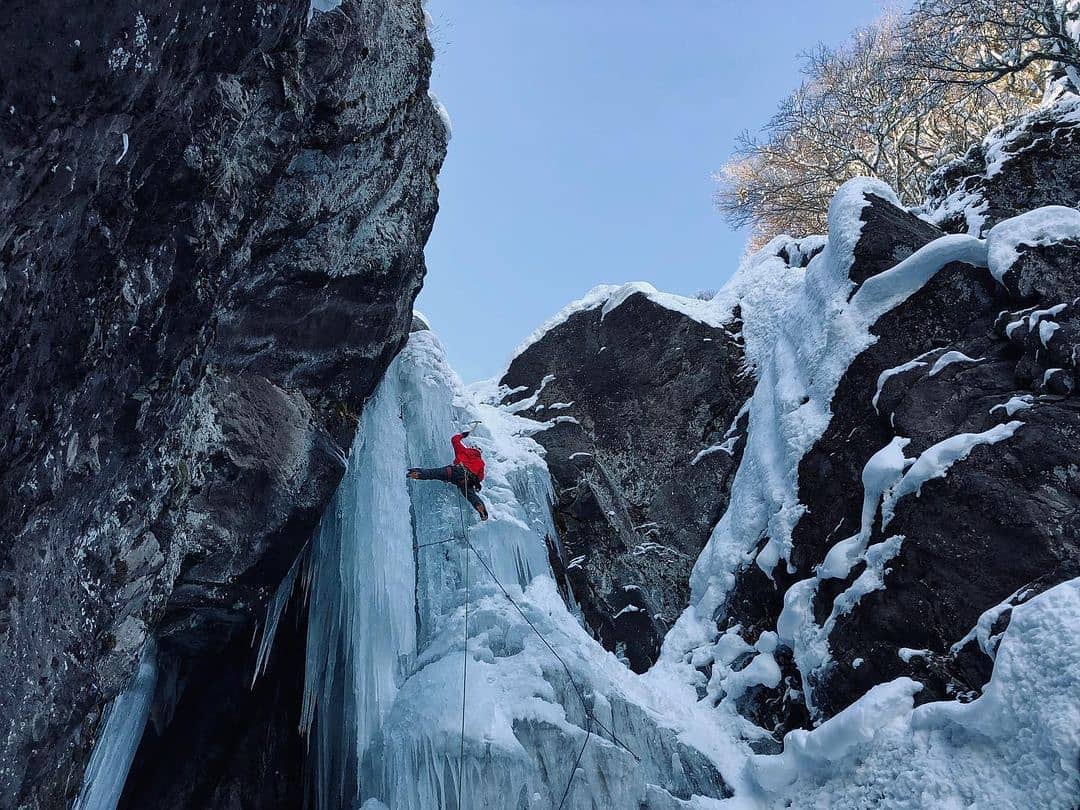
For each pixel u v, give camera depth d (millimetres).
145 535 5230
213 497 6414
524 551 9133
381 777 6922
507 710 7234
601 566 9930
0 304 3094
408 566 8383
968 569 6715
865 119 19094
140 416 4602
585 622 9547
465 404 10586
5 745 3973
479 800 6645
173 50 3535
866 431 8289
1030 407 7156
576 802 6773
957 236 8609
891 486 7469
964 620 6574
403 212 7797
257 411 6812
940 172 11609
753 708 7957
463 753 6809
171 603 6684
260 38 4324
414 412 9656
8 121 2777
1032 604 5941
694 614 9117
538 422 11617
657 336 11875
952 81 13969
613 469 11086
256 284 6426
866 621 7109
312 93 5660
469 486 8875
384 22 6535
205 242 4586
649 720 7551
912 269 8750
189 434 5824
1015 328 7703
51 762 4535
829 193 20453
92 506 4504
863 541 7527
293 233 6375
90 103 3102
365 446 8508
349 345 7707
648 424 11281
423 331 10508
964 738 5949
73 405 3906
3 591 3709
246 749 7715
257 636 7605
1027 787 5430
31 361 3447
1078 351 7168
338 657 7770
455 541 8867
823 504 8344
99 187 3475
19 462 3604
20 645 3932
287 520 6980
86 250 3590
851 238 9531
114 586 4977
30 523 3855
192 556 6367
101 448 4391
